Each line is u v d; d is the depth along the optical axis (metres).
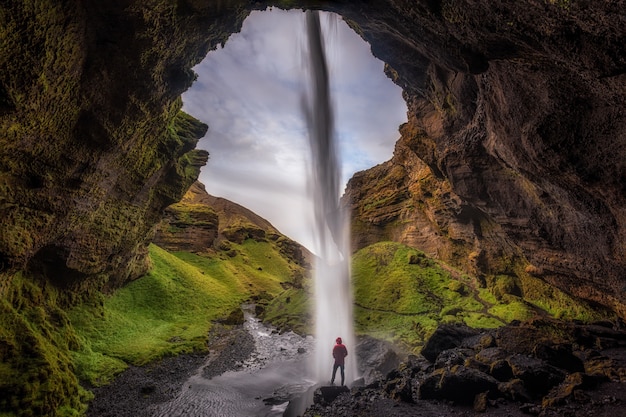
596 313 21.41
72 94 13.47
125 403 15.22
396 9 12.03
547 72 10.59
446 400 12.09
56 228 17.16
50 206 15.85
